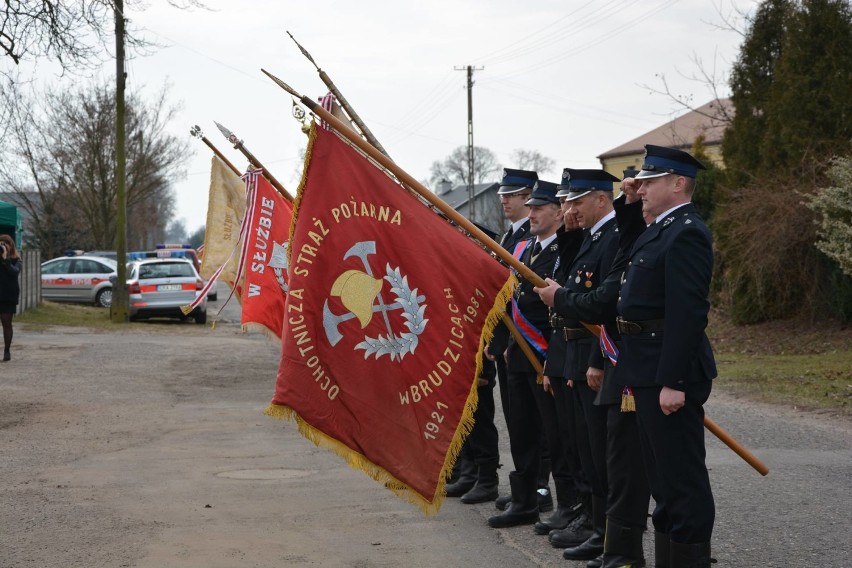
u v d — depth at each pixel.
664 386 4.57
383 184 5.36
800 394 12.38
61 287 32.59
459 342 5.31
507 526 6.33
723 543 5.81
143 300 24.94
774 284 20.20
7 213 22.34
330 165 5.32
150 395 12.49
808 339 18.80
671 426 4.66
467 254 5.37
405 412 5.23
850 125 19.64
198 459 8.42
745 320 21.02
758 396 12.35
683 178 4.75
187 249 40.41
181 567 5.34
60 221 51.06
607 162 59.69
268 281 9.25
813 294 19.64
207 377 14.42
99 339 20.23
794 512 6.52
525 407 6.33
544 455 6.98
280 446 9.07
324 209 5.28
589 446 5.66
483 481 7.12
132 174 47.38
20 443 9.11
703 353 4.66
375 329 5.24
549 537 5.93
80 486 7.32
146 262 25.67
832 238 16.30
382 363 5.22
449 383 5.29
